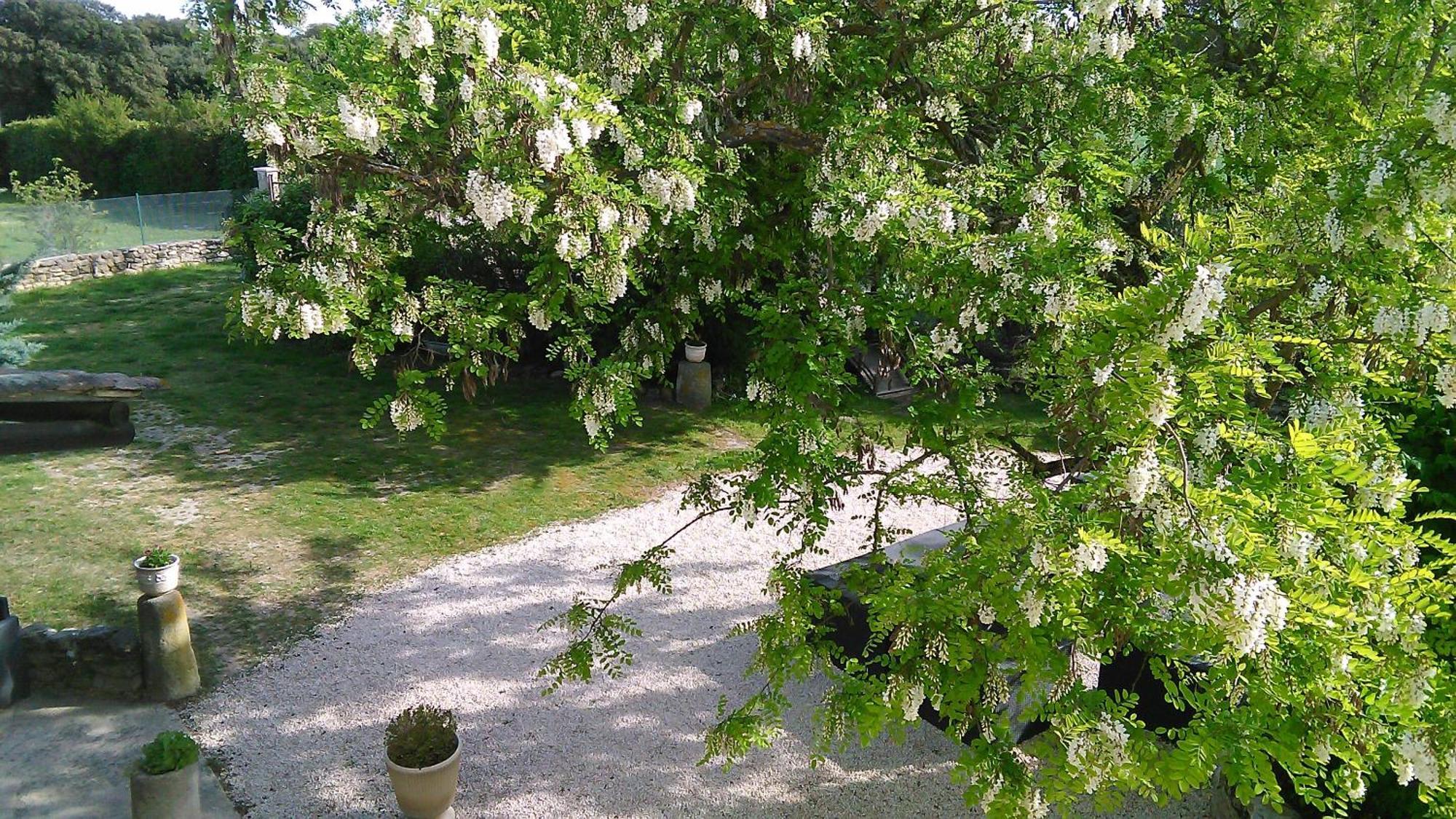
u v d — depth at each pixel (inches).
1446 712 94.0
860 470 173.3
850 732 143.6
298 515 315.0
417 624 250.1
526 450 388.2
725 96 200.1
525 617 256.4
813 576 228.4
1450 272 118.7
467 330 196.7
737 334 450.0
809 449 160.2
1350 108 154.6
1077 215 157.5
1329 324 134.1
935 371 167.0
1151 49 186.5
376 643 239.8
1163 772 95.3
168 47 1475.1
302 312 175.5
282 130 155.8
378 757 196.1
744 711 151.9
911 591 119.4
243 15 184.2
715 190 194.7
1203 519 95.3
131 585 263.7
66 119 948.0
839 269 168.2
